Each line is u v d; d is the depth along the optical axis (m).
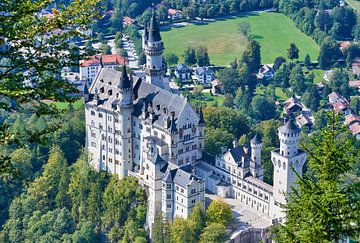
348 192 103.38
